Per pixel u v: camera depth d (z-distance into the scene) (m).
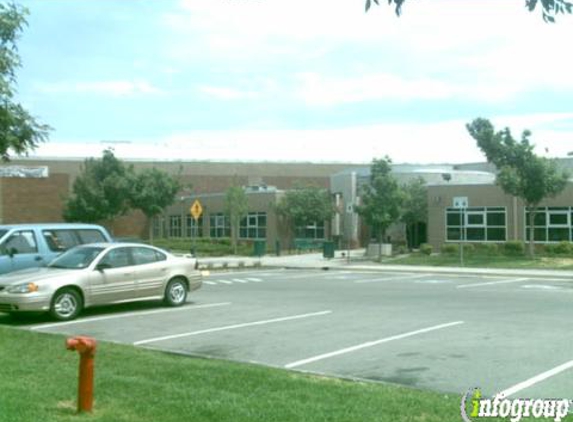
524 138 32.56
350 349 10.85
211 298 18.64
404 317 14.43
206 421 6.45
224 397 7.34
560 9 4.81
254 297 18.89
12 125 11.98
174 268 16.70
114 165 46.44
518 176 32.22
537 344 11.08
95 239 17.72
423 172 47.31
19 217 55.94
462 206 31.11
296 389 7.79
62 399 7.28
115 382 8.05
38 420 6.39
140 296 15.98
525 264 31.06
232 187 47.28
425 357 10.13
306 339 11.84
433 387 8.33
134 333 12.90
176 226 61.34
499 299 18.02
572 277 26.06
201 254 44.28
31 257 16.53
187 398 7.29
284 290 21.12
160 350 10.77
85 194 45.84
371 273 29.31
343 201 48.41
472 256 35.00
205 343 11.62
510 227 37.94
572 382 8.46
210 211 55.81
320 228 49.59
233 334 12.49
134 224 62.97
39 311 14.31
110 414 6.64
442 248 37.25
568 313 14.95
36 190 56.62
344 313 15.19
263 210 49.69
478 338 11.69
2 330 12.35
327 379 8.48
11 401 7.07
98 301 15.16
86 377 6.73
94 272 15.14
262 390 7.73
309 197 47.62
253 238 50.69
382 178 35.44
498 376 8.84
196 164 72.38
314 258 39.34
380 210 35.22
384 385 8.18
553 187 32.25
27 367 9.04
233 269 32.22
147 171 47.19
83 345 6.70
